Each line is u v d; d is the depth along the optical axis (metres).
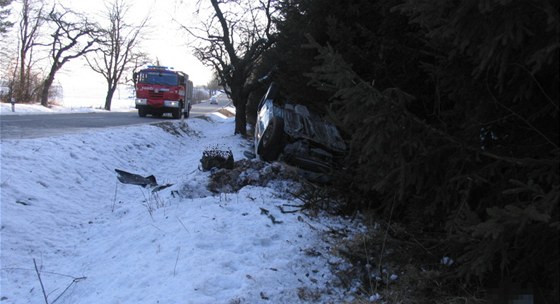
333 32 6.77
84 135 13.06
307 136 8.58
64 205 7.84
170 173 12.61
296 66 8.73
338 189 6.44
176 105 30.73
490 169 3.50
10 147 9.27
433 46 3.76
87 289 4.51
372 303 3.81
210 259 4.45
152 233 5.68
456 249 3.73
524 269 3.22
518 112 3.42
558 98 3.17
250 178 7.49
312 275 4.33
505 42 2.61
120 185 10.06
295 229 5.41
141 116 31.50
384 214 5.61
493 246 2.87
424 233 4.52
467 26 2.87
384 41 6.11
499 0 2.50
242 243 4.95
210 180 7.50
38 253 5.88
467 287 3.77
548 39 2.68
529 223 2.70
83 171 10.01
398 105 3.46
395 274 4.27
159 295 3.84
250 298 3.72
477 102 3.60
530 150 3.40
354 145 3.88
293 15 8.92
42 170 8.88
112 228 6.58
